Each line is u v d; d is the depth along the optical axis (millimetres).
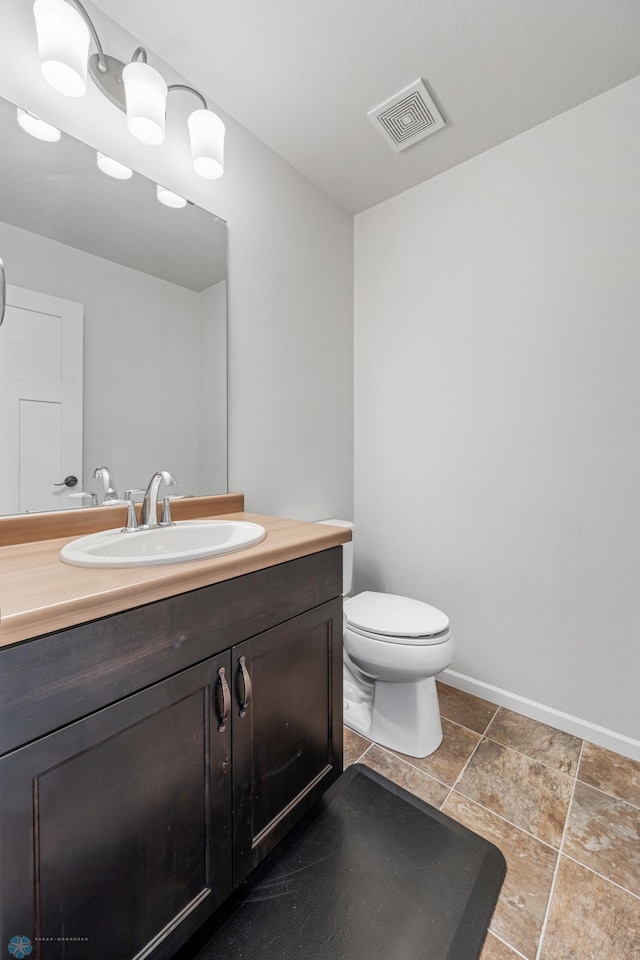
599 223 1432
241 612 874
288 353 1772
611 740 1448
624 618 1438
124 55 1182
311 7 1129
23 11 1002
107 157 1176
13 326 1029
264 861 1030
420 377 1927
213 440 1495
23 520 1033
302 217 1821
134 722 690
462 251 1764
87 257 1160
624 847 1068
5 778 549
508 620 1696
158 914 732
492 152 1662
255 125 1540
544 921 892
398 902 929
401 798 1228
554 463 1562
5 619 541
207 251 1444
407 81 1365
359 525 2205
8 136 1003
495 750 1441
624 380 1407
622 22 1170
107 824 659
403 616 1479
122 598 661
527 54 1275
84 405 1166
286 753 1008
